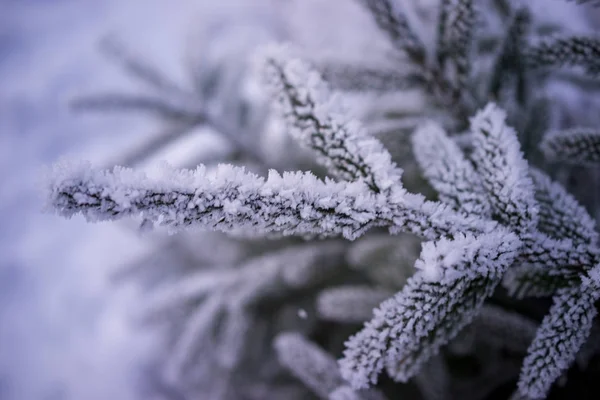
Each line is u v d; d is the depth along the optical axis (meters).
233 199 0.28
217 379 0.80
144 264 0.93
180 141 0.74
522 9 0.39
